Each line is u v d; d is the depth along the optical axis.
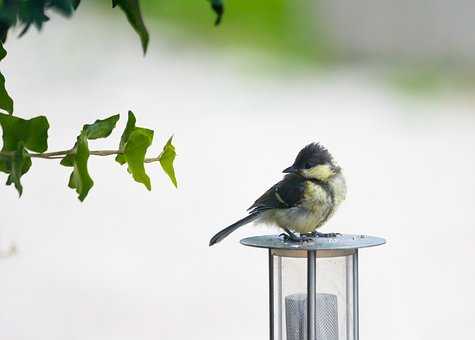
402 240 14.38
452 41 30.09
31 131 2.37
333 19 29.78
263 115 21.89
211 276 12.70
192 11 28.06
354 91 25.78
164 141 19.11
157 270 12.75
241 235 14.30
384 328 11.55
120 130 18.95
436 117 22.88
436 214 15.51
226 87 24.31
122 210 15.02
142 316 11.29
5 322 10.84
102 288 12.00
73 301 11.57
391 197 16.42
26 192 15.45
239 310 11.67
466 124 22.22
